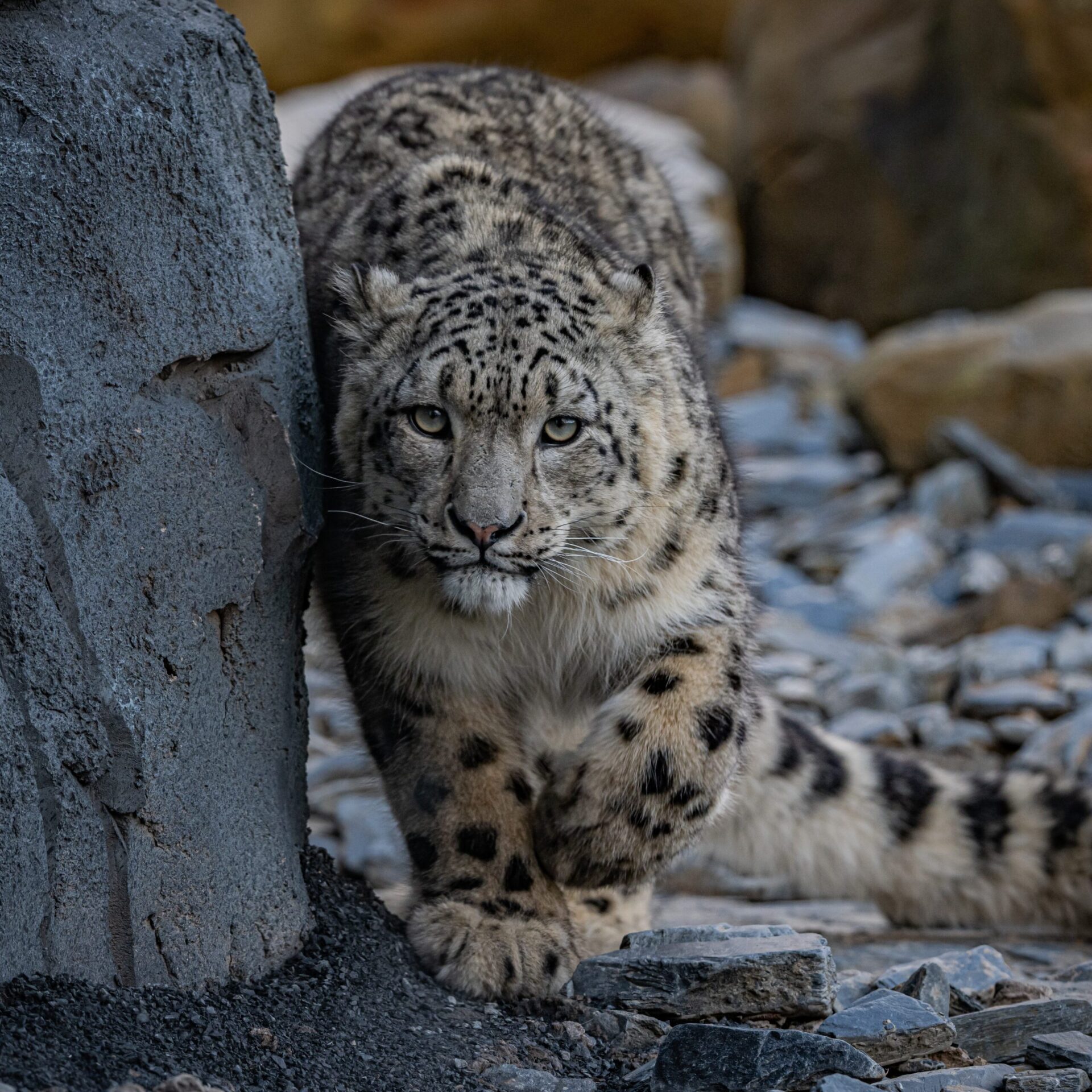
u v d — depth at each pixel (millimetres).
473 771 10602
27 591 7652
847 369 26391
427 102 13336
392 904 11414
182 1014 8273
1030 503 23031
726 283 32656
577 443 10297
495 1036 9188
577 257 11148
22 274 7875
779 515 24766
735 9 43188
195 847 8688
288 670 9797
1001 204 31266
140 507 8406
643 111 38500
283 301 9766
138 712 8258
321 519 10242
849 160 33750
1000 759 16297
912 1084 8570
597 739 10461
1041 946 12906
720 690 10766
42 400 7867
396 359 10398
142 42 8766
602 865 10352
